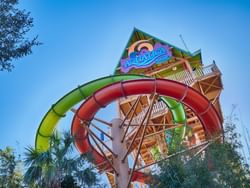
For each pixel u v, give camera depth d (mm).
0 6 8977
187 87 16156
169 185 11281
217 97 22625
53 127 17859
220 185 10742
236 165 11484
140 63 27125
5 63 8922
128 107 24125
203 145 13703
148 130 21094
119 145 15680
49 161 11188
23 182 11352
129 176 14859
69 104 17875
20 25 9109
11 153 12898
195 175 10938
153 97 16000
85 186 10758
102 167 17234
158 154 14836
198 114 16500
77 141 16875
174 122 18922
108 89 16375
